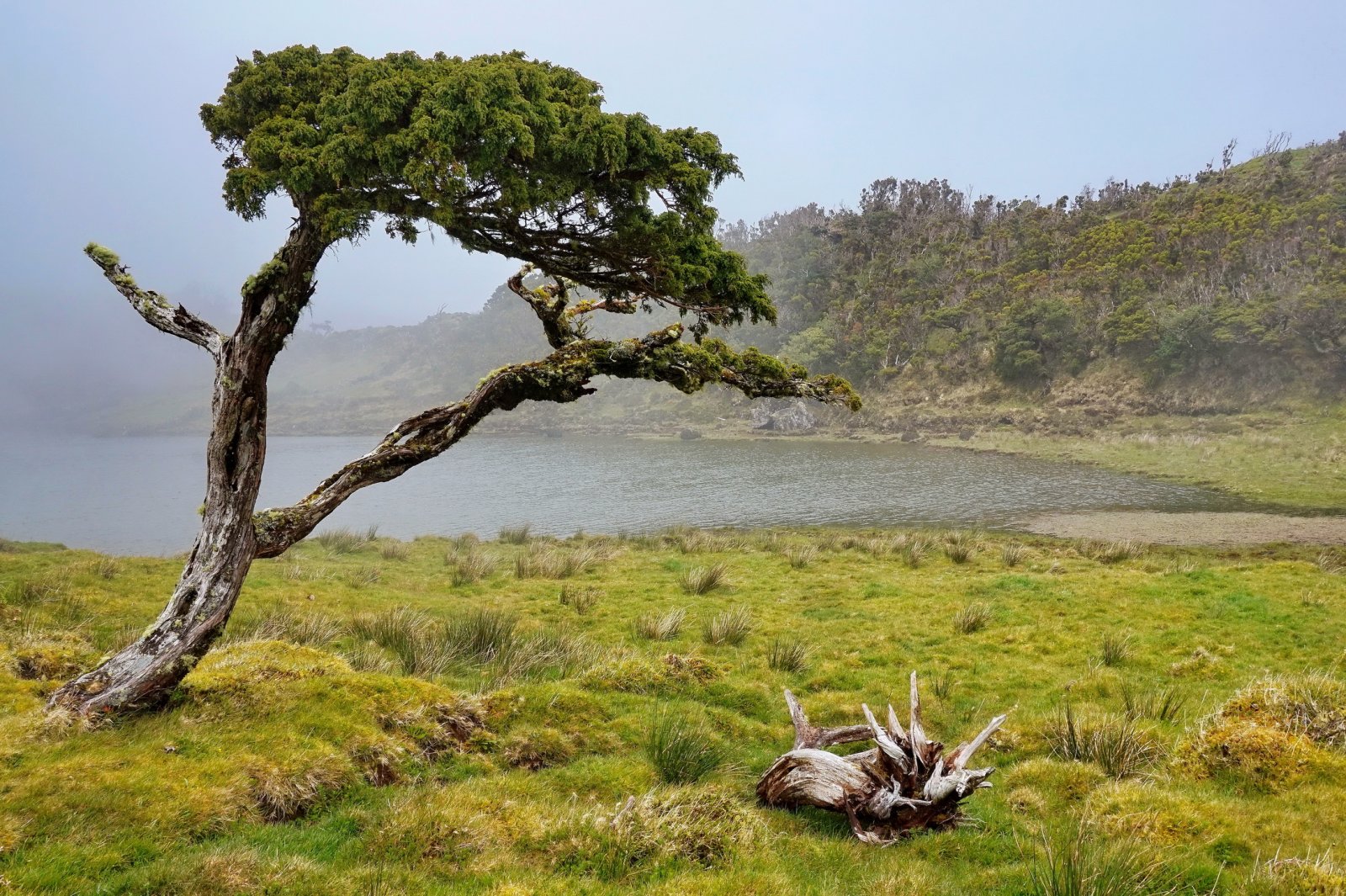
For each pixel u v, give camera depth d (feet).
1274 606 49.29
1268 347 248.52
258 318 24.17
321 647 38.50
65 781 18.65
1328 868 16.51
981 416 296.10
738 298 28.45
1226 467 173.06
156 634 24.04
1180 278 312.50
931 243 464.24
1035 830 20.90
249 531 25.29
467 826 18.83
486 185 24.26
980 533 106.93
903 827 21.45
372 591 57.93
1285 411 232.12
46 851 16.01
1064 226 426.10
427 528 137.39
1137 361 287.07
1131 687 35.32
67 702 22.82
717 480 187.11
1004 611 51.80
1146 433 231.30
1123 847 17.75
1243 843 18.62
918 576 66.74
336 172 21.39
